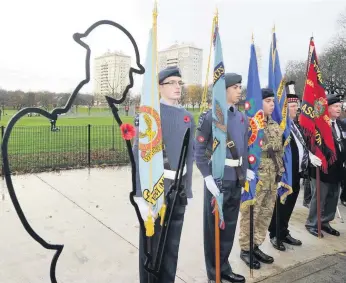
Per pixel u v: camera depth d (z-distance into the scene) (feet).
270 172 12.64
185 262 12.92
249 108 11.79
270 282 11.58
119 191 22.06
